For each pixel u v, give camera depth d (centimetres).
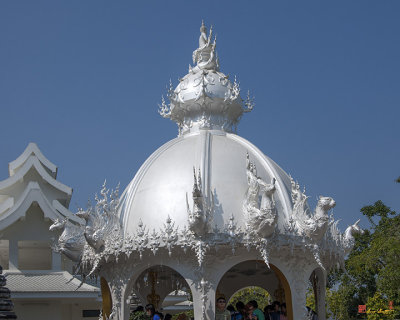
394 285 2867
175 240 1611
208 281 1611
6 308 2038
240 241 1596
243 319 1800
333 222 1745
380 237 3073
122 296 1703
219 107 2005
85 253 1823
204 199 1603
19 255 3666
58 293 3050
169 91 2022
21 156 3731
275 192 1762
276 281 2252
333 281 4209
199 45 2170
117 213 1792
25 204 3303
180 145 1905
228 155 1817
